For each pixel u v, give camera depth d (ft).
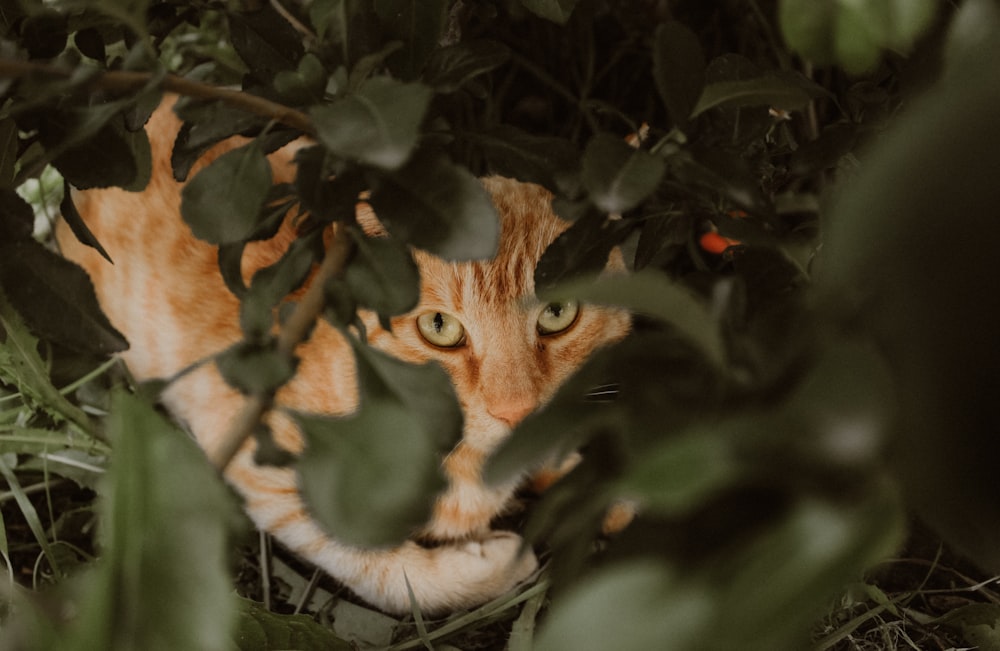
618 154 3.22
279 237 6.63
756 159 4.94
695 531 2.36
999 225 1.97
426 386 3.29
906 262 2.03
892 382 2.10
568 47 8.02
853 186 2.15
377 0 3.72
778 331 2.57
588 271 4.17
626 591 2.12
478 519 6.57
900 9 2.63
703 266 5.72
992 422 2.08
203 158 6.81
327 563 6.30
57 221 7.59
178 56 7.80
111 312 7.24
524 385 5.89
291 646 4.87
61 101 3.57
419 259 5.78
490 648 5.87
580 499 3.08
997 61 2.11
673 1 7.62
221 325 6.72
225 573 2.45
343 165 3.34
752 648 1.97
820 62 2.86
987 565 2.34
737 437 2.15
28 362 5.39
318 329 6.06
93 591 2.39
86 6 3.99
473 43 3.94
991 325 2.03
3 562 6.23
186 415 6.82
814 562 2.01
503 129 4.02
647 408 2.58
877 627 5.29
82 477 6.17
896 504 2.11
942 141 2.00
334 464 2.77
